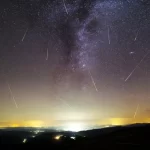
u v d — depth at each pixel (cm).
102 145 766
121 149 725
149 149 716
